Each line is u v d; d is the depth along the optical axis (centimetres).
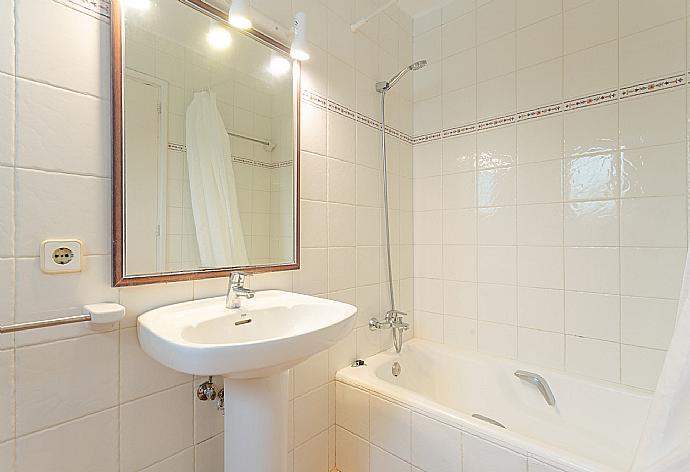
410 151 212
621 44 145
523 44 171
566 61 159
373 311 183
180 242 109
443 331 202
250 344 76
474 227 189
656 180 137
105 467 93
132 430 97
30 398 81
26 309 80
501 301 179
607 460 135
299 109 144
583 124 154
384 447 140
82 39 89
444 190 201
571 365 158
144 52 100
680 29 133
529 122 170
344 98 167
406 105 209
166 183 105
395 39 200
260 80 132
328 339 95
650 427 81
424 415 127
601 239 150
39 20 82
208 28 117
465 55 192
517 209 173
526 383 163
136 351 98
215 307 110
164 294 104
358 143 174
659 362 137
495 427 113
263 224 133
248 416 99
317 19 153
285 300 124
